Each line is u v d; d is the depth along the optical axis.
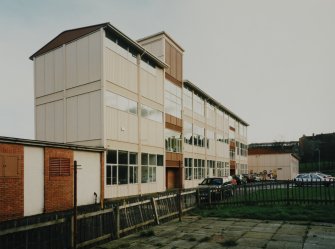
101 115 20.56
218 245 8.33
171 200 12.84
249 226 10.73
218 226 10.87
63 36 23.31
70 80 22.59
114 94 21.94
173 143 32.28
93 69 21.28
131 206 10.14
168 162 30.70
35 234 7.16
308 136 106.31
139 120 25.02
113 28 21.33
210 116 45.47
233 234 9.56
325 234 9.25
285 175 67.94
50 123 23.61
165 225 11.19
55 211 15.98
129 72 24.08
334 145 98.50
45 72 24.41
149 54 26.08
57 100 23.31
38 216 14.41
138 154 24.58
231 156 56.00
